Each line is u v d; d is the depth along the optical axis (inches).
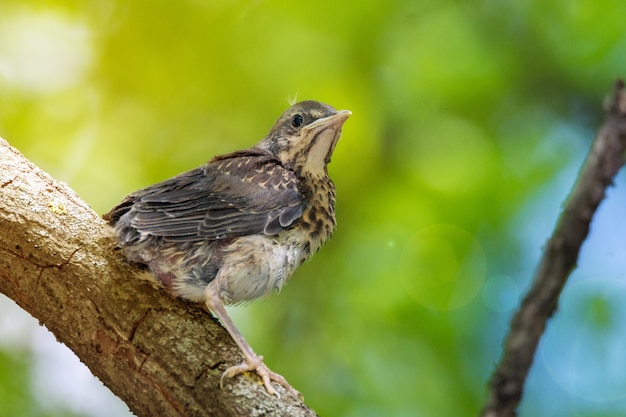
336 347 438.3
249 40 478.3
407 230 463.5
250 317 446.6
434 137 477.7
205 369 276.2
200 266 318.7
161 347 279.4
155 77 478.6
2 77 472.1
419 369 430.0
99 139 474.9
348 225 465.4
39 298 287.4
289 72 476.4
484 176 473.4
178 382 274.8
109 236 299.1
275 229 332.5
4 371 391.5
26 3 477.7
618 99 215.2
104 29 480.1
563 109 501.0
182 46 478.0
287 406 273.0
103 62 478.0
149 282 297.7
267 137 385.7
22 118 470.9
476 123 485.1
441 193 469.4
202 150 478.9
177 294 307.9
